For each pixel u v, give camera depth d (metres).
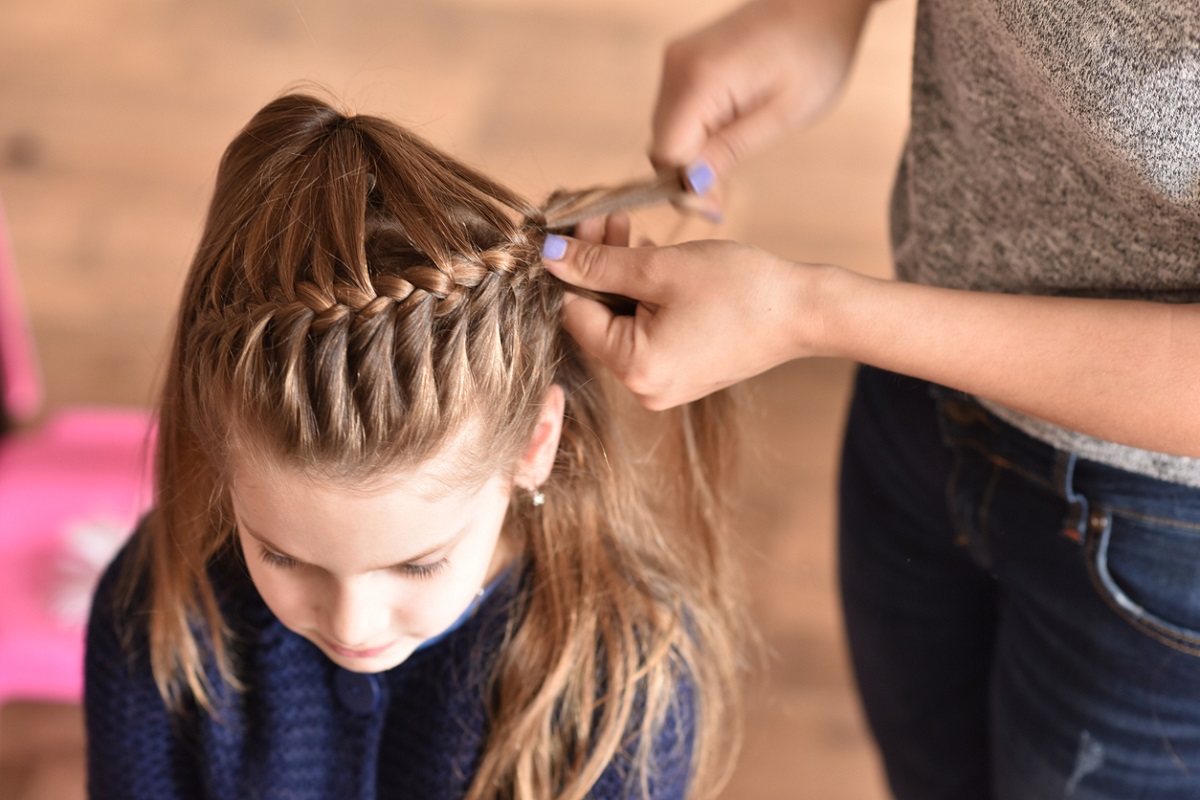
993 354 0.68
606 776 0.86
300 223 0.66
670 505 0.94
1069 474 0.78
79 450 1.66
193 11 2.31
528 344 0.70
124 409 1.88
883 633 1.06
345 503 0.66
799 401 1.98
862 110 2.31
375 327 0.63
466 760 0.87
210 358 0.67
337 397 0.63
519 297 0.68
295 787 0.90
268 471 0.66
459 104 2.22
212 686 0.87
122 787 0.93
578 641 0.85
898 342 0.69
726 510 0.95
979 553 0.90
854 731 1.71
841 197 2.20
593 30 2.36
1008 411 0.80
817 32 0.92
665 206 1.03
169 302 2.00
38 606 1.45
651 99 2.28
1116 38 0.62
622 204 0.80
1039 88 0.68
